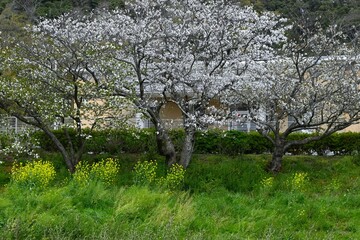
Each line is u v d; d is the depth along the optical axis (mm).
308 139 15375
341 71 15367
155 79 15000
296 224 10961
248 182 14438
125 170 15352
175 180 13312
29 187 11641
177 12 14945
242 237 9758
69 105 14969
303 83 15023
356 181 14539
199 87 14789
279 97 15125
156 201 11008
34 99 14484
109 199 10992
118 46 14469
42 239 8836
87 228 9438
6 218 9562
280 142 15523
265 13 15336
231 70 15242
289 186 13781
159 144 15203
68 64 14578
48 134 14969
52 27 14773
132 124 15305
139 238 8836
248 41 15172
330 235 9969
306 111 14875
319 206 11797
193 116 14453
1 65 14875
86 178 12438
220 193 13273
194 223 10242
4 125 15266
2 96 14375
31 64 14734
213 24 14688
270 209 11648
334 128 15000
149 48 14711
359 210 11836
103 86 14609
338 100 14727
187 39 14906
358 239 10102
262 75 15281
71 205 10469
